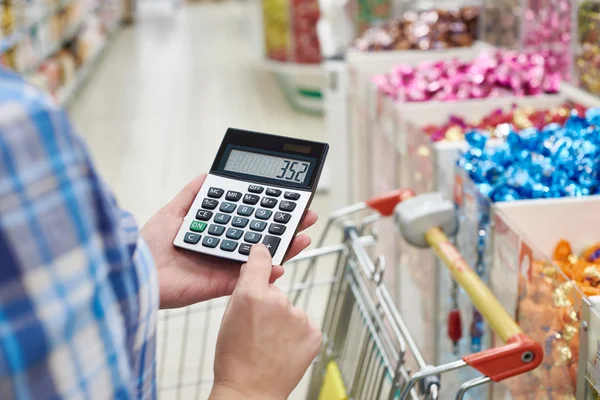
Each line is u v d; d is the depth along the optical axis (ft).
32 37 18.01
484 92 8.43
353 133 9.69
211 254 2.68
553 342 3.58
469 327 4.58
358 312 4.54
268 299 2.14
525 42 9.68
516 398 4.03
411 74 9.07
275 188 2.84
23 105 1.41
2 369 1.33
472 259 4.71
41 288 1.38
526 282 3.88
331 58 11.92
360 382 4.49
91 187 1.54
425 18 11.80
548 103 7.92
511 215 4.71
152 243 2.77
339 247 4.66
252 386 2.08
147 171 15.25
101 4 31.96
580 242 4.77
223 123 18.89
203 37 34.24
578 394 3.33
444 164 5.32
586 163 5.10
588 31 7.56
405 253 6.05
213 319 8.47
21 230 1.36
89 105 21.35
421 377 3.16
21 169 1.37
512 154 5.34
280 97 21.63
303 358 2.18
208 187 2.93
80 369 1.47
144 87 23.49
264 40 20.99
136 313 1.72
